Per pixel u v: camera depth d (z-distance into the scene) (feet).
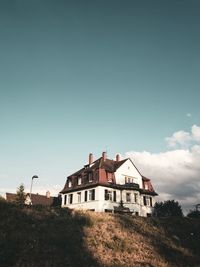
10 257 40.52
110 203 152.97
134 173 173.58
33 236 50.37
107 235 61.57
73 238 53.88
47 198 224.74
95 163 176.45
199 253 63.10
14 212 61.36
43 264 41.60
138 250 57.06
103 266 44.91
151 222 83.15
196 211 148.46
